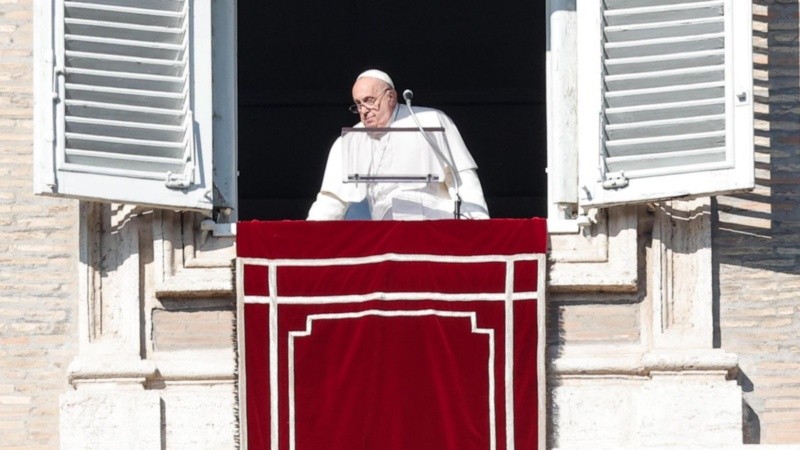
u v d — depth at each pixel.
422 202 47.50
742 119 46.09
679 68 46.62
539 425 45.50
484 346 45.66
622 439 45.91
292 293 45.94
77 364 46.06
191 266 46.72
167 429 46.06
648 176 46.34
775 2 48.75
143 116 46.44
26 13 48.69
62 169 45.62
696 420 45.84
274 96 69.38
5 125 48.22
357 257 45.97
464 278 45.91
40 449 46.72
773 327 47.12
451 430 45.38
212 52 47.94
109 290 46.75
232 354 46.44
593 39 46.88
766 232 47.53
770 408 46.78
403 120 48.72
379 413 45.47
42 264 47.50
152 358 46.50
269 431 45.50
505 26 67.88
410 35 68.06
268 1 67.25
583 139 46.72
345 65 68.94
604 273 46.44
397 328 45.69
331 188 48.19
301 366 45.69
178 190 46.34
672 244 46.88
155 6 46.97
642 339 46.56
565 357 46.34
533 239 46.03
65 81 46.00
